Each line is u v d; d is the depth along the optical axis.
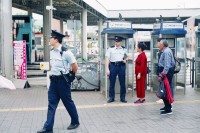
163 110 8.73
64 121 7.70
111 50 10.09
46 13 21.83
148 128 7.01
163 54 8.44
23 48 13.83
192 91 12.58
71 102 6.87
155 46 12.37
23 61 13.88
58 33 6.62
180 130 6.83
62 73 6.59
